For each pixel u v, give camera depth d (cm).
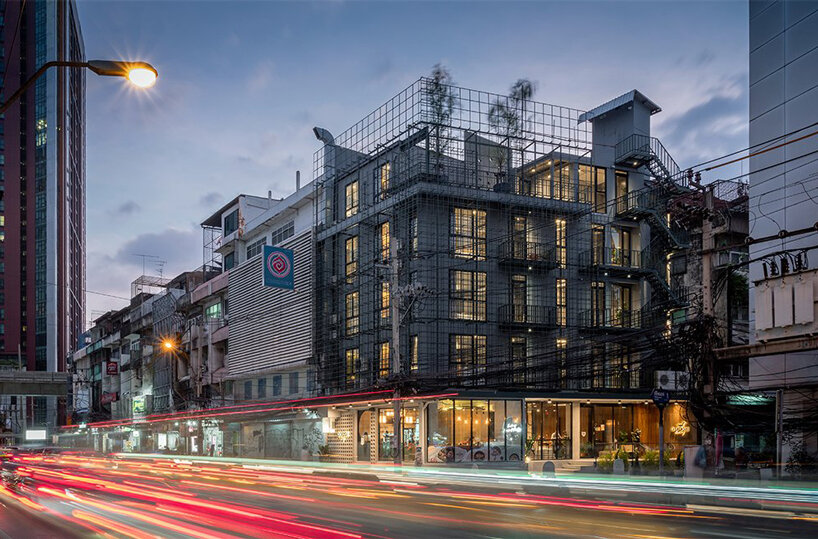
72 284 19738
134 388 8744
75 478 3588
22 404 14425
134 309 9156
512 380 4072
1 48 17538
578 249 4469
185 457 5859
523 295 4281
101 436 9525
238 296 5909
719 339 2598
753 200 3025
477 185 4256
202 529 1545
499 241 4262
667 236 4531
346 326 4678
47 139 17588
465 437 3772
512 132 4656
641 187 4731
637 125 4759
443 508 1988
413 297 3409
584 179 4588
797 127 2830
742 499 2105
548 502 2158
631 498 2291
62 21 18588
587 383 4272
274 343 5284
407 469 3447
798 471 2591
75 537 1464
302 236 5066
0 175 17112
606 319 4469
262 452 5425
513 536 1423
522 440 3894
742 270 4131
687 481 2442
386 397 3825
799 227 2791
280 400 5219
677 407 4359
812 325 2322
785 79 2897
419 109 4381
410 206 4144
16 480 3388
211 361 6331
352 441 4425
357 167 4734
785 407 2783
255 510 1958
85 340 13112
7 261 16850
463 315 4097
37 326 16788
